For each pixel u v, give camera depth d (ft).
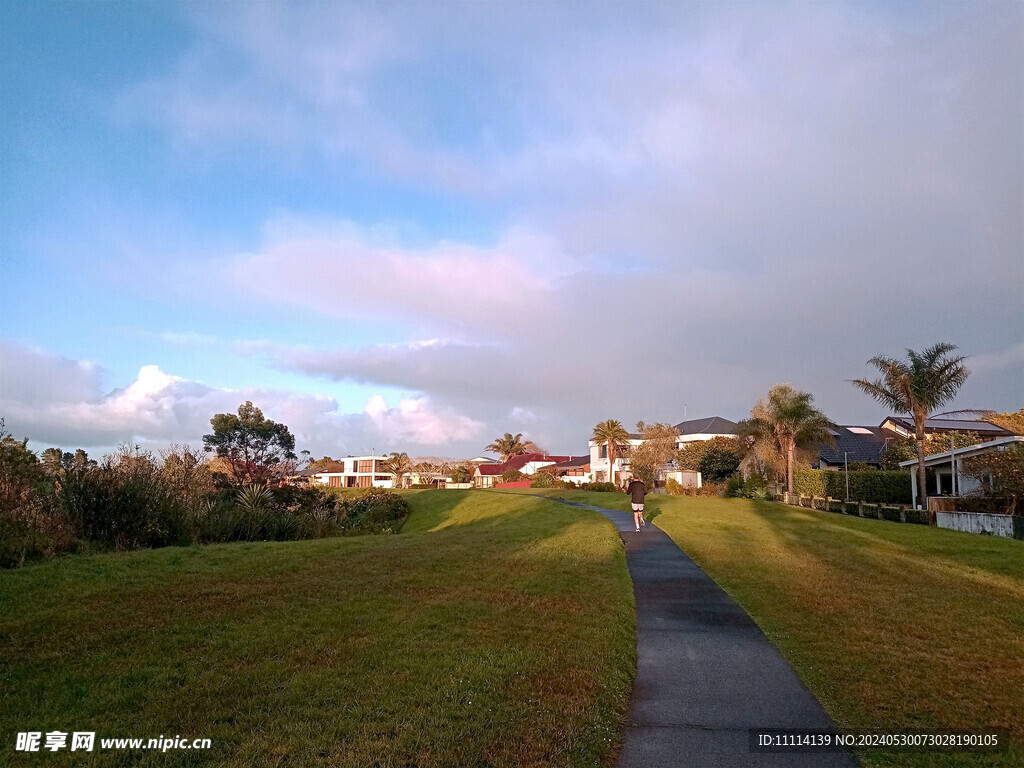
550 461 337.93
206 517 60.34
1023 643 26.07
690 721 18.60
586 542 53.57
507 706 18.79
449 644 24.34
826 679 22.00
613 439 232.12
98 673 20.92
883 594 35.29
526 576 38.01
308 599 31.12
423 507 156.15
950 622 29.22
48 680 20.27
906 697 20.42
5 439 48.06
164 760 15.46
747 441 154.71
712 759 16.30
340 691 19.66
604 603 31.76
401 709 18.40
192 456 74.43
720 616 30.37
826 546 55.42
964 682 21.77
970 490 103.50
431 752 15.93
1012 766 16.14
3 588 31.89
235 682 20.29
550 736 17.03
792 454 143.84
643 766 15.94
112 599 30.22
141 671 21.09
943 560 48.85
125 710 18.29
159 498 55.77
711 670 22.88
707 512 87.61
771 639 26.68
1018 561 48.73
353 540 55.67
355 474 367.25
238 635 25.08
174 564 40.09
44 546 42.37
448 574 38.32
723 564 45.24
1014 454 82.02
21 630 25.22
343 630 25.98
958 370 107.55
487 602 31.24
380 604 30.40
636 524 66.80
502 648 23.95
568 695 19.77
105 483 52.19
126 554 43.75
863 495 135.33
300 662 22.17
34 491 47.62
